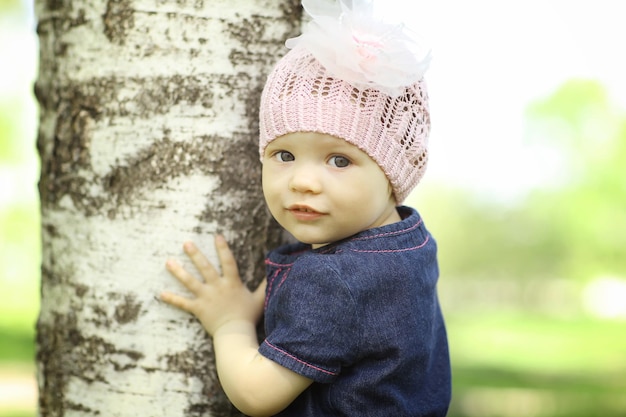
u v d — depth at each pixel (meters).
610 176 27.70
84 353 2.00
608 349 16.44
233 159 1.97
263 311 1.99
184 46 1.95
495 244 38.47
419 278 1.83
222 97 1.96
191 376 1.95
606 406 8.79
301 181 1.73
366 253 1.77
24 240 15.45
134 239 1.96
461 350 15.38
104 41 1.98
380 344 1.74
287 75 1.81
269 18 2.00
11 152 14.40
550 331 21.64
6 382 8.04
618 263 29.25
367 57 1.74
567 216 29.53
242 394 1.72
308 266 1.71
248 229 2.00
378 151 1.77
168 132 1.95
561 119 28.47
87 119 2.01
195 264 1.94
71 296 2.03
